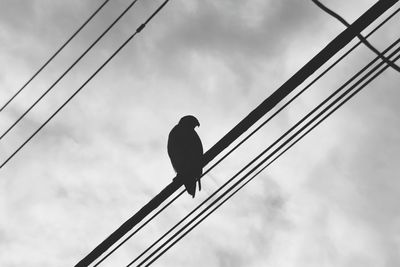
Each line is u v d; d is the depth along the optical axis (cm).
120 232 596
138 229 598
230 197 575
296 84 530
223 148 570
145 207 596
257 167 567
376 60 524
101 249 601
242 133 558
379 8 494
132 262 581
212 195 576
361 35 511
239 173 572
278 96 536
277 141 559
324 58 516
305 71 523
